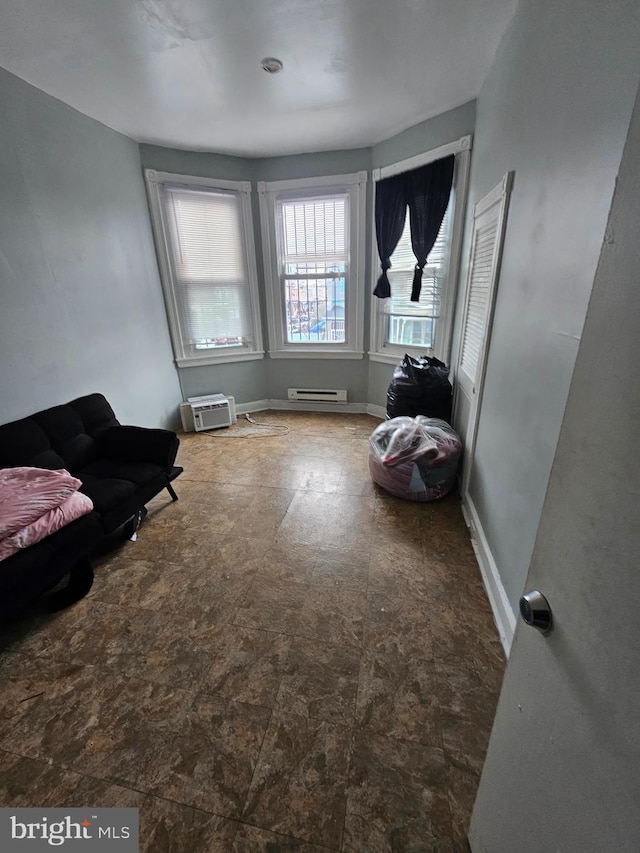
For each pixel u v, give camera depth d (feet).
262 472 9.65
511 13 5.48
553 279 3.93
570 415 1.86
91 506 5.88
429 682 4.42
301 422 13.12
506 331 5.49
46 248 7.47
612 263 1.56
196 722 4.07
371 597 5.68
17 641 5.04
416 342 11.49
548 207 4.12
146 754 3.79
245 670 4.61
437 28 5.84
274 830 3.24
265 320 13.46
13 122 6.71
